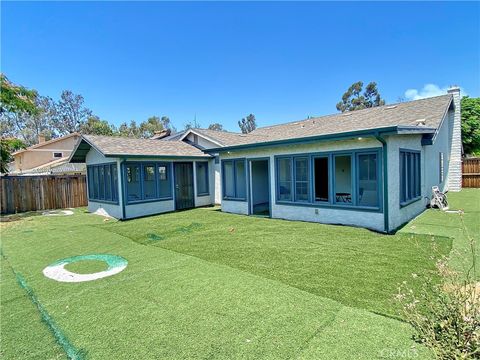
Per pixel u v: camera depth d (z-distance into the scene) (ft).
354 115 52.01
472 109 75.61
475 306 8.82
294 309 12.56
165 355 9.91
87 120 160.56
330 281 15.42
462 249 19.89
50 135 154.92
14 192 48.47
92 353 10.25
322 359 9.23
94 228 33.30
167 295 14.62
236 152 39.73
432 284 14.08
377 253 19.83
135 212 40.70
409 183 31.22
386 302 12.78
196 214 40.45
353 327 10.94
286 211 34.01
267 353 9.71
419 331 9.83
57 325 12.27
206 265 18.84
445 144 49.49
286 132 55.06
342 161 31.94
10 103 50.85
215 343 10.44
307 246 22.25
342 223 29.14
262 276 16.56
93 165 46.47
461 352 8.28
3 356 10.33
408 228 26.81
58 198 53.06
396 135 27.27
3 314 13.48
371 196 27.07
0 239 29.45
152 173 42.98
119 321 12.34
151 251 22.75
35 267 20.20
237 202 40.11
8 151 53.78
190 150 49.83
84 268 19.47
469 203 39.01
